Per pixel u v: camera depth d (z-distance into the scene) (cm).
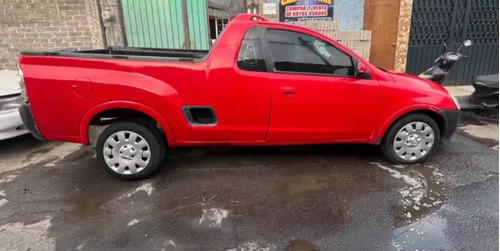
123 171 317
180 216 265
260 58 308
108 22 623
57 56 292
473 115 551
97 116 307
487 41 714
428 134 346
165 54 401
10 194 299
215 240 236
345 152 391
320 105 319
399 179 323
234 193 299
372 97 325
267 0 627
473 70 729
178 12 640
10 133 364
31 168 354
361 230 247
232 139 324
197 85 299
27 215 266
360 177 328
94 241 235
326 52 317
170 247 229
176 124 307
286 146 410
